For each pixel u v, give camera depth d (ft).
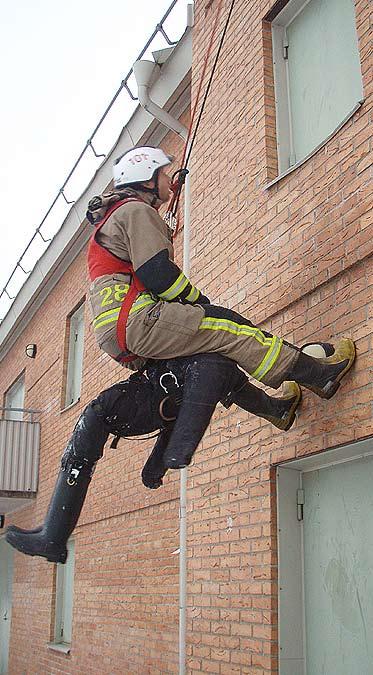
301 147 19.71
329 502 16.76
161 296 12.02
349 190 16.12
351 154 16.26
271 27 21.27
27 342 50.03
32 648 39.73
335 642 15.84
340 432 15.34
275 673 16.31
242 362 12.59
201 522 20.24
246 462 18.62
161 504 26.21
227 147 22.00
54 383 42.04
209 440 20.52
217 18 22.97
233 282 20.43
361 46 16.63
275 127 20.22
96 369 35.12
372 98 15.88
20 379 52.49
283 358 12.92
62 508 12.12
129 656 26.96
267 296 18.60
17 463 43.16
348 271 15.80
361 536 15.58
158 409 12.42
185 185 24.26
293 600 16.96
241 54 22.08
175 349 12.07
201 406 11.89
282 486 17.61
